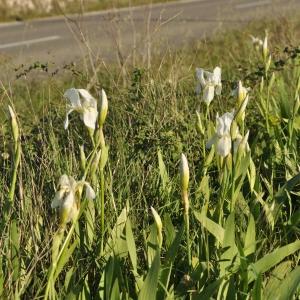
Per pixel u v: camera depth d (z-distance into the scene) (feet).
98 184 5.91
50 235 5.28
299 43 11.15
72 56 15.26
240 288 4.99
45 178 6.23
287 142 7.29
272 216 5.72
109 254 5.22
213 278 5.06
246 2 25.64
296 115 7.79
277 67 8.96
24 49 18.47
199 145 7.04
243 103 5.08
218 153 5.13
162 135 7.07
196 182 6.27
